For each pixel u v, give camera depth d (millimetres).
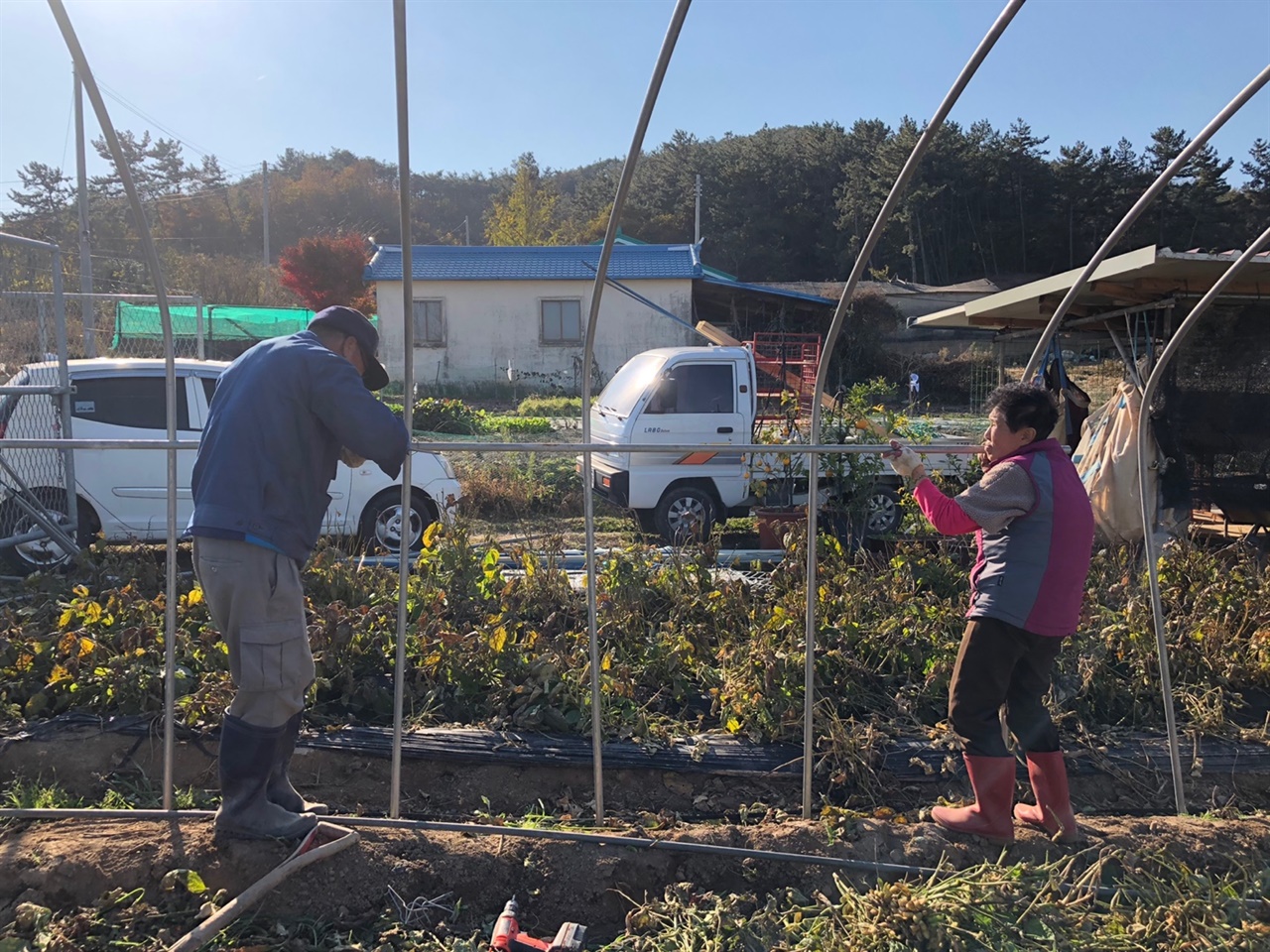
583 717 4055
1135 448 7422
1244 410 7867
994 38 2314
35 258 7180
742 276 56250
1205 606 5211
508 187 77312
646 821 3453
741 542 9242
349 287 31531
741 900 2979
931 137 2529
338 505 7816
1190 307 7766
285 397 2793
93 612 4422
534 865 3047
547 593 5422
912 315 35844
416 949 2732
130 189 2793
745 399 9023
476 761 3787
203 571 2766
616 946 2812
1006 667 3121
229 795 2951
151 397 7465
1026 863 3143
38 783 3469
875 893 2889
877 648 4660
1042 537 3018
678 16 2289
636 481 8930
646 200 58000
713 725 4348
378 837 3068
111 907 2754
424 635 4449
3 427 6570
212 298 34375
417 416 16078
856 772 3836
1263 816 3615
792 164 57094
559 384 27328
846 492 7504
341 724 4027
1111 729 4340
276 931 2746
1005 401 3109
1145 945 2807
